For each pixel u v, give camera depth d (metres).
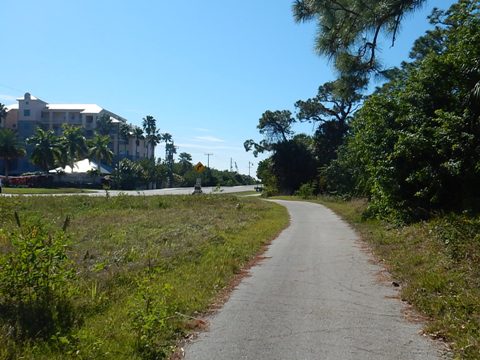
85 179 92.88
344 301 7.98
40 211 26.38
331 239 15.91
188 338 6.19
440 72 14.95
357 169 25.53
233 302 8.00
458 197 14.45
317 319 6.97
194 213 26.39
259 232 17.64
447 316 6.59
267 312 7.37
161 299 6.91
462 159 13.48
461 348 5.47
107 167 106.88
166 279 9.27
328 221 22.67
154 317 5.87
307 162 71.88
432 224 12.75
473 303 6.80
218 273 10.05
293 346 5.85
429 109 15.44
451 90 15.20
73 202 31.56
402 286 8.90
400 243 12.94
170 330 6.31
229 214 26.00
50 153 84.25
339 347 5.79
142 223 21.00
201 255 12.24
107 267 10.35
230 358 5.48
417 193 14.84
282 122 74.00
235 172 157.75
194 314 7.23
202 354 5.61
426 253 10.62
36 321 6.09
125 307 6.96
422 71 15.73
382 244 13.59
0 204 24.14
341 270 10.62
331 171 47.66
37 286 6.92
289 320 6.94
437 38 23.80
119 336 5.79
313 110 63.28
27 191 59.22
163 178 107.12
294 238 16.39
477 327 6.00
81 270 9.84
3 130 78.50
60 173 89.44
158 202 32.53
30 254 6.82
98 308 7.11
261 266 11.31
